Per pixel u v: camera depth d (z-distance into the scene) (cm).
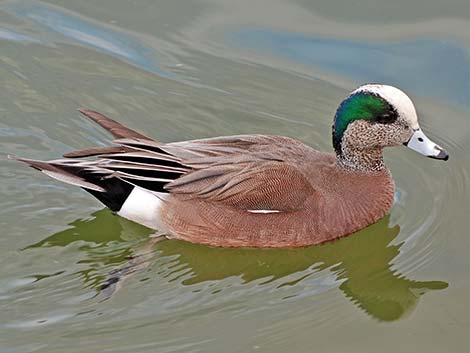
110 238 1343
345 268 1326
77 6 1778
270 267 1333
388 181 1380
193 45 1703
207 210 1316
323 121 1572
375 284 1292
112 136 1517
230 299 1251
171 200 1325
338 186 1341
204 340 1166
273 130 1555
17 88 1598
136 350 1145
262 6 1777
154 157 1321
